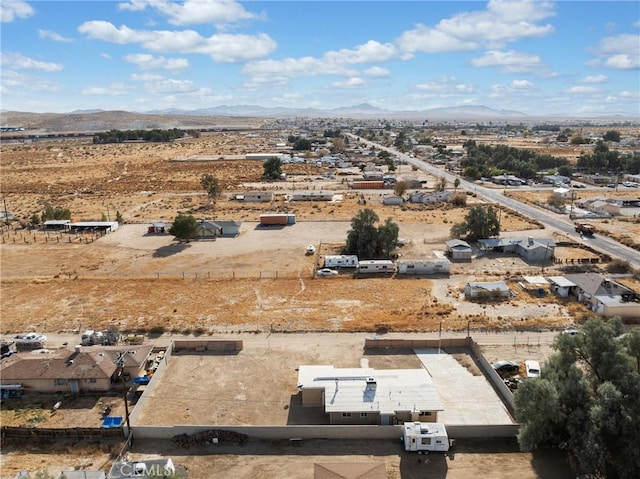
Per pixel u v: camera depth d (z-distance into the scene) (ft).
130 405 167.12
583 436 127.75
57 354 186.50
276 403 166.91
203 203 498.28
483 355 190.49
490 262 306.14
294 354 198.49
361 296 256.11
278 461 139.44
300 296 257.14
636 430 122.52
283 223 403.95
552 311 234.58
